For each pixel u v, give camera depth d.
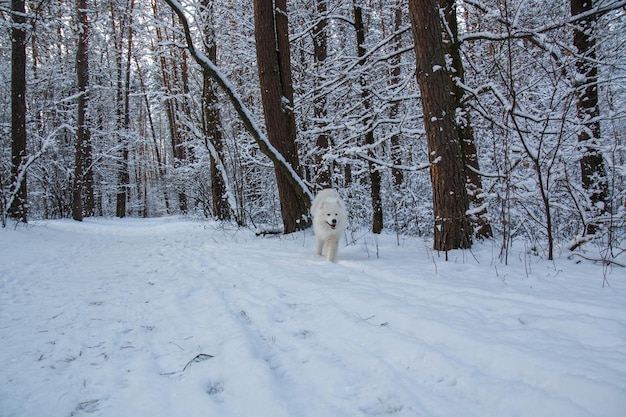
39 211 20.70
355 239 7.75
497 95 6.61
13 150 10.62
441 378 2.29
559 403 1.88
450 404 2.04
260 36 8.47
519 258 5.25
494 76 8.20
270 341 3.02
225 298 4.25
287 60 8.84
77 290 4.83
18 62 10.65
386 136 7.85
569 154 7.09
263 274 5.15
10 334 3.30
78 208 16.69
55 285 5.11
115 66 24.03
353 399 2.13
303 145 10.43
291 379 2.39
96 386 2.41
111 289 4.87
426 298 3.65
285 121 8.68
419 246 6.83
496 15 7.01
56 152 17.91
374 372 2.41
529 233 7.48
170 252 8.02
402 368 2.45
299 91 10.87
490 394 2.05
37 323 3.58
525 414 1.88
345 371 2.43
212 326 3.34
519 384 2.08
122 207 25.42
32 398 2.26
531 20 7.94
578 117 7.12
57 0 14.45
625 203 6.69
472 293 3.63
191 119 14.27
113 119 23.92
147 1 15.05
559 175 6.28
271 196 13.76
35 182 19.00
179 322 3.52
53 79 17.67
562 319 2.81
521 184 6.70
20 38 10.70
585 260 5.09
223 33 12.38
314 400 2.13
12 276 5.68
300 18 11.27
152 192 31.28
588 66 7.05
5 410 2.13
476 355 2.47
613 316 2.88
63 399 2.25
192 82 15.70
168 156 37.50
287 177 8.45
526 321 2.94
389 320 3.21
